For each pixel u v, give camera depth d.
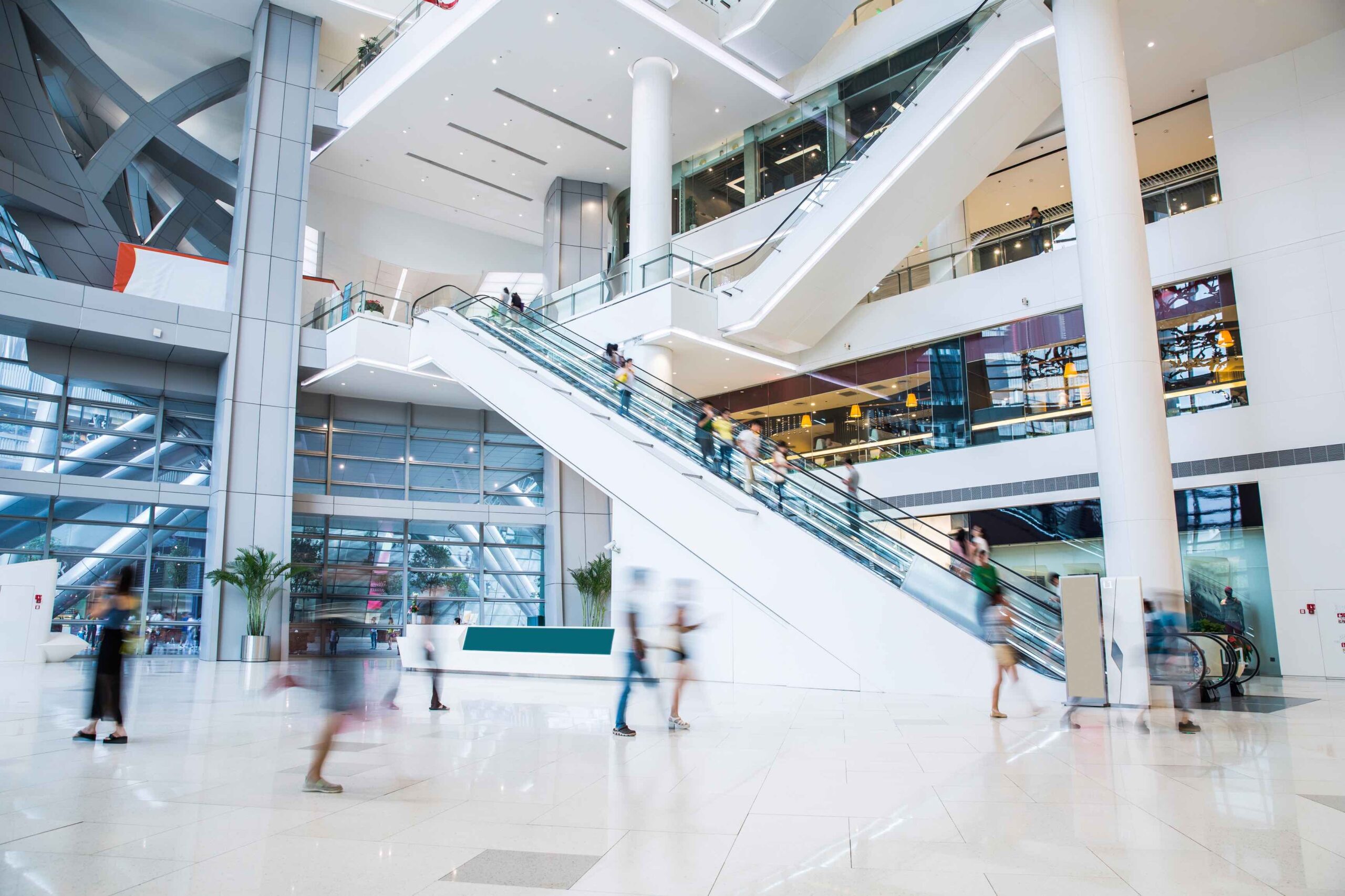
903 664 11.08
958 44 16.06
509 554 25.72
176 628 20.75
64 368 20.08
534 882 3.26
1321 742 6.94
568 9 19.50
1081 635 9.34
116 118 27.09
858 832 4.04
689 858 3.59
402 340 22.27
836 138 22.33
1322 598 14.01
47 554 19.34
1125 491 11.84
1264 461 14.82
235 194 26.16
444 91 22.52
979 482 18.19
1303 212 14.98
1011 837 3.94
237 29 24.27
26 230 22.27
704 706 9.60
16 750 6.53
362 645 23.14
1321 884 3.21
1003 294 18.36
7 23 22.30
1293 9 14.53
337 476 24.44
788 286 17.94
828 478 16.98
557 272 26.44
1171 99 17.72
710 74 21.98
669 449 15.10
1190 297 16.22
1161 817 4.31
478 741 7.02
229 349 20.95
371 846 3.79
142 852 3.67
